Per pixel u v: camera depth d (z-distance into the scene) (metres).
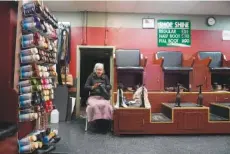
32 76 2.41
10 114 2.24
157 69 5.44
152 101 5.06
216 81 5.87
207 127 4.29
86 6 5.75
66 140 3.85
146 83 5.42
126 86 5.79
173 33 6.32
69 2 5.46
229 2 5.34
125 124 4.19
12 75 2.27
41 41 2.49
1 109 2.25
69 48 6.06
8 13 2.25
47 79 2.87
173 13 6.25
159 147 3.53
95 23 6.23
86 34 6.22
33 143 2.39
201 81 5.35
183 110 4.27
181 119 4.26
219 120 4.33
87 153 3.19
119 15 6.26
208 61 5.22
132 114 4.20
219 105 4.73
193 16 6.35
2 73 2.25
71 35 6.21
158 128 4.23
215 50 6.36
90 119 4.37
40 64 2.72
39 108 2.57
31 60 2.34
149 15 6.29
